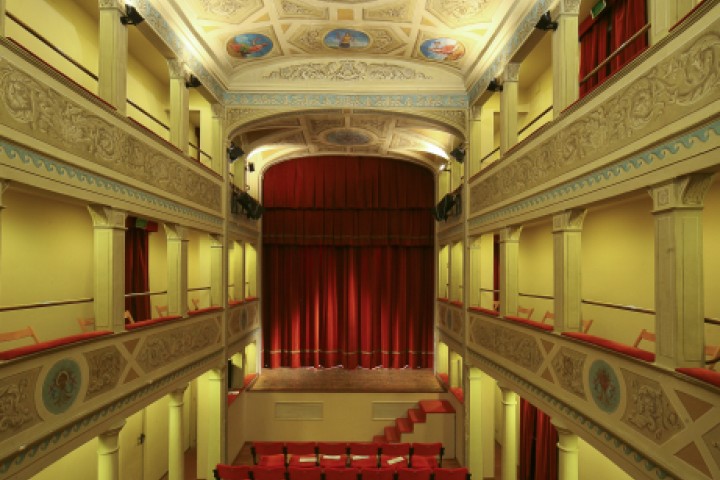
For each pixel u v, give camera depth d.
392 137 15.11
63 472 7.73
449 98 11.60
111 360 6.25
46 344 4.99
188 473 11.53
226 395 11.34
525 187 7.73
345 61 11.46
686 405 4.01
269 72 11.49
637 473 4.71
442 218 13.67
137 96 9.85
